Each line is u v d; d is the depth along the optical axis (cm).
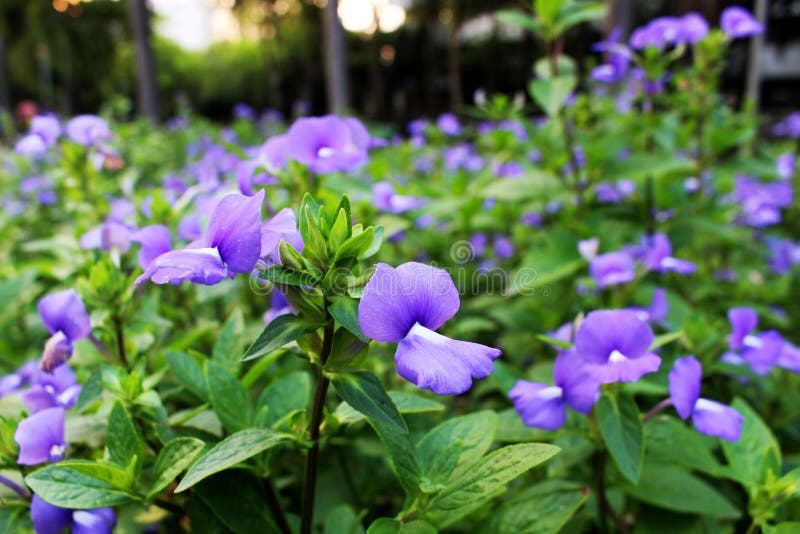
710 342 32
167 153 101
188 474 18
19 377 31
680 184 48
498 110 55
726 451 25
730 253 61
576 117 52
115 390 23
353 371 19
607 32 91
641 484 26
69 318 23
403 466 20
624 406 23
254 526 22
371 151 76
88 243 29
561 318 43
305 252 18
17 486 22
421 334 18
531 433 25
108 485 20
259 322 37
